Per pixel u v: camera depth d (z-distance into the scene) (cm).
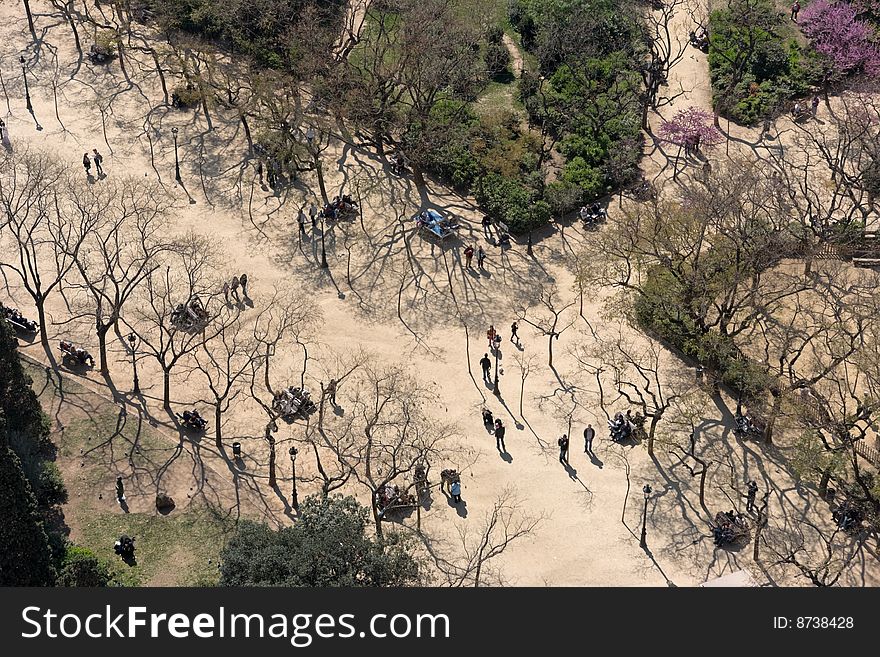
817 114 15762
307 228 13725
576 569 10181
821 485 10812
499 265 13425
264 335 12344
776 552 10169
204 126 15100
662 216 12750
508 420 11575
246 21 15962
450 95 15162
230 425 11400
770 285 12050
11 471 8725
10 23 16525
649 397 11794
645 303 12419
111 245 13225
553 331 12094
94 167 14350
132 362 11850
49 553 9156
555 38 15738
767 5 16862
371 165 14738
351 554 8944
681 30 17000
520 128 15225
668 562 10281
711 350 11600
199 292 12706
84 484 10638
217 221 13762
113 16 16650
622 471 11081
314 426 11375
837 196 14425
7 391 10244
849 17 16338
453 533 10475
